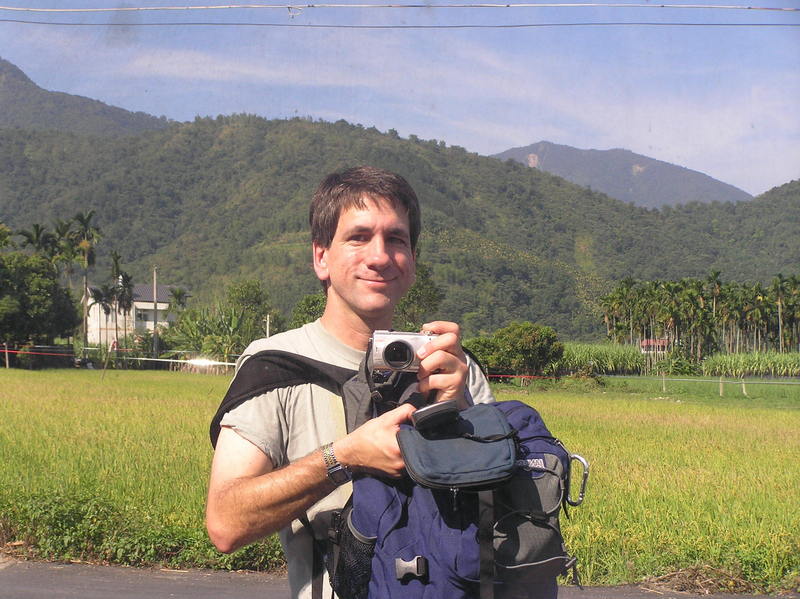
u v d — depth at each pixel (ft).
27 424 56.95
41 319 207.62
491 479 6.82
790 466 45.06
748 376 205.98
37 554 25.26
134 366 185.88
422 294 179.52
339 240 8.85
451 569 7.00
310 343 8.94
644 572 24.21
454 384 7.84
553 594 7.46
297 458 8.36
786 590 22.95
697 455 49.60
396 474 7.23
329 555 7.95
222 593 22.00
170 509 28.25
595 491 34.32
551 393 135.13
